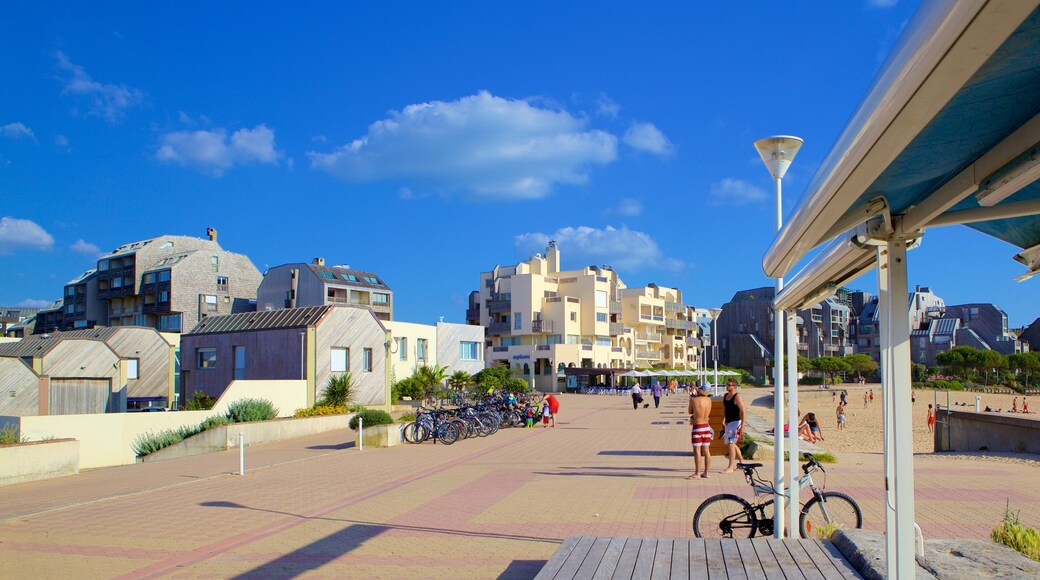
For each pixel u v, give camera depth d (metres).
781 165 9.36
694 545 6.93
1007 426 21.11
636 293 104.75
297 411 31.78
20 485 17.11
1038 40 2.05
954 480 14.48
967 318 129.88
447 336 66.62
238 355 38.44
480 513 11.52
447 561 8.53
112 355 37.38
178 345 49.16
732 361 123.31
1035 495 12.52
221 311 85.06
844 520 8.39
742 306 126.62
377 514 11.66
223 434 25.33
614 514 11.15
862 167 2.56
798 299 6.74
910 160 3.08
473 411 28.08
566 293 96.94
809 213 3.37
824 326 125.19
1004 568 5.58
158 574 8.26
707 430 15.04
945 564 5.69
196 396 34.50
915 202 3.80
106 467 23.41
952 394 85.38
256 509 12.38
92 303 88.94
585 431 29.41
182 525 11.09
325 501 13.07
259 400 30.12
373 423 24.73
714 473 15.48
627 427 31.52
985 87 2.39
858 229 4.25
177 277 81.69
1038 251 4.45
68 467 18.73
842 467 16.39
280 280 84.88
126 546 9.70
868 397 74.38
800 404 72.06
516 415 32.25
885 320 4.21
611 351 96.69
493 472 16.83
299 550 9.27
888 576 4.34
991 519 10.36
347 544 9.55
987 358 100.00
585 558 6.45
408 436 25.25
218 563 8.70
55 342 35.81
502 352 93.44
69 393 35.47
